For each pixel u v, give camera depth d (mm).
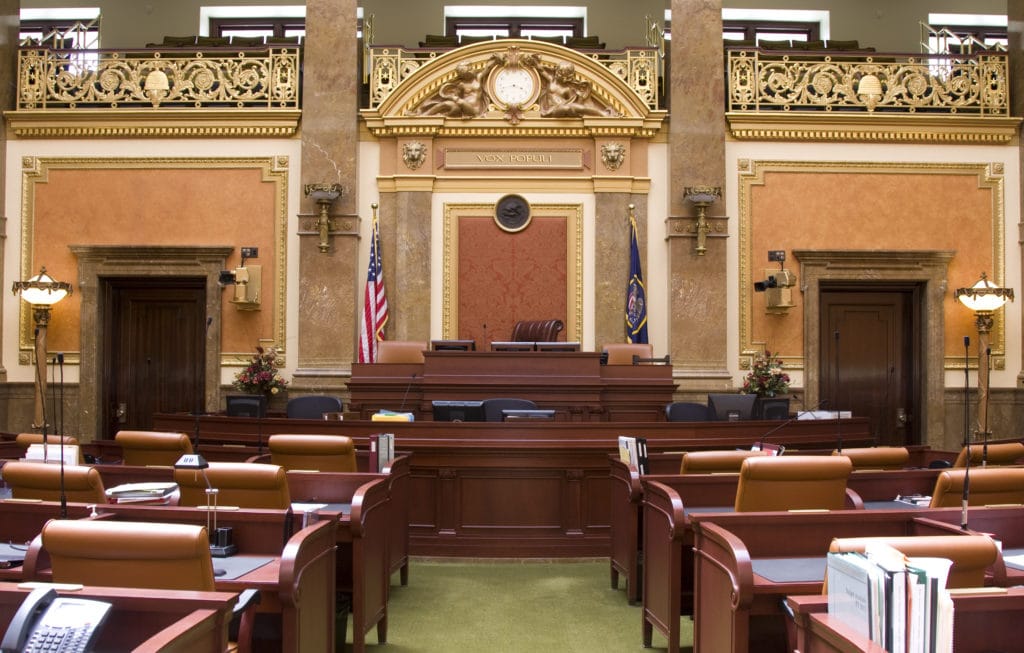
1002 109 11398
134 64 11273
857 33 13945
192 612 2438
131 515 3695
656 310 11117
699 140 11078
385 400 8820
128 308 11414
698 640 3801
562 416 8461
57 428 10922
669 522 4383
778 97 11312
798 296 11172
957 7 14000
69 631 2244
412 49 11250
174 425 8016
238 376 10625
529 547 6746
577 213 11164
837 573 2543
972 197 11352
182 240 11102
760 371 10633
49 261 11117
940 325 11211
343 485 4969
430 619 5305
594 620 5301
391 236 11070
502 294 11086
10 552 3609
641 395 8852
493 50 11188
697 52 11188
